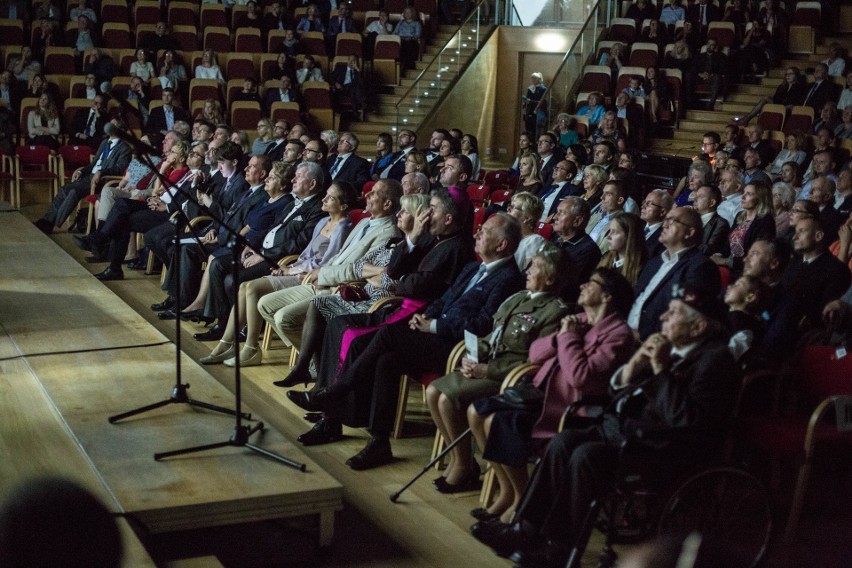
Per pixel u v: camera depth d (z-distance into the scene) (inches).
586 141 436.1
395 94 578.6
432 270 187.8
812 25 564.7
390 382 173.8
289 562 138.0
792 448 142.5
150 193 320.8
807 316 187.2
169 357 196.5
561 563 133.3
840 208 274.7
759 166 356.2
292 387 214.5
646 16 589.3
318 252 233.9
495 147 633.6
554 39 625.3
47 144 448.8
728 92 534.9
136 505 128.9
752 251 165.0
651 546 47.5
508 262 176.4
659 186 404.2
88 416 161.5
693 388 132.0
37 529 54.6
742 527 144.0
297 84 537.3
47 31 526.0
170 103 476.7
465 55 605.0
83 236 338.0
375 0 617.9
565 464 132.5
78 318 223.3
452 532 148.8
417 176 235.6
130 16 565.9
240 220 267.3
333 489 138.5
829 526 148.6
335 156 388.5
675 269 170.4
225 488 136.0
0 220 345.1
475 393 159.2
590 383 141.3
